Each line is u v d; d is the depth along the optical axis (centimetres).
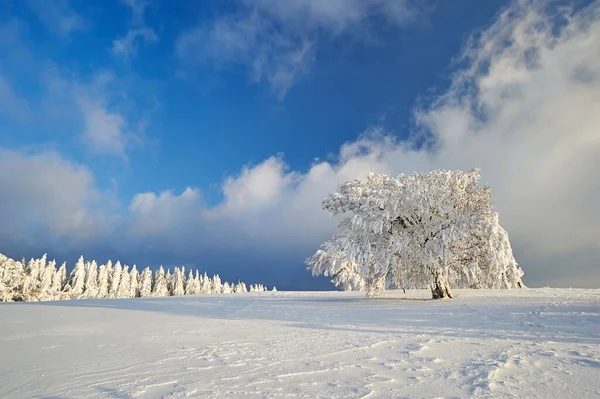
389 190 2348
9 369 607
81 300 3023
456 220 2136
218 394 459
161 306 2212
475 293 2455
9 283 6981
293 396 447
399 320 1241
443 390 461
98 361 663
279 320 1365
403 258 2266
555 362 592
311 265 2680
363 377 530
